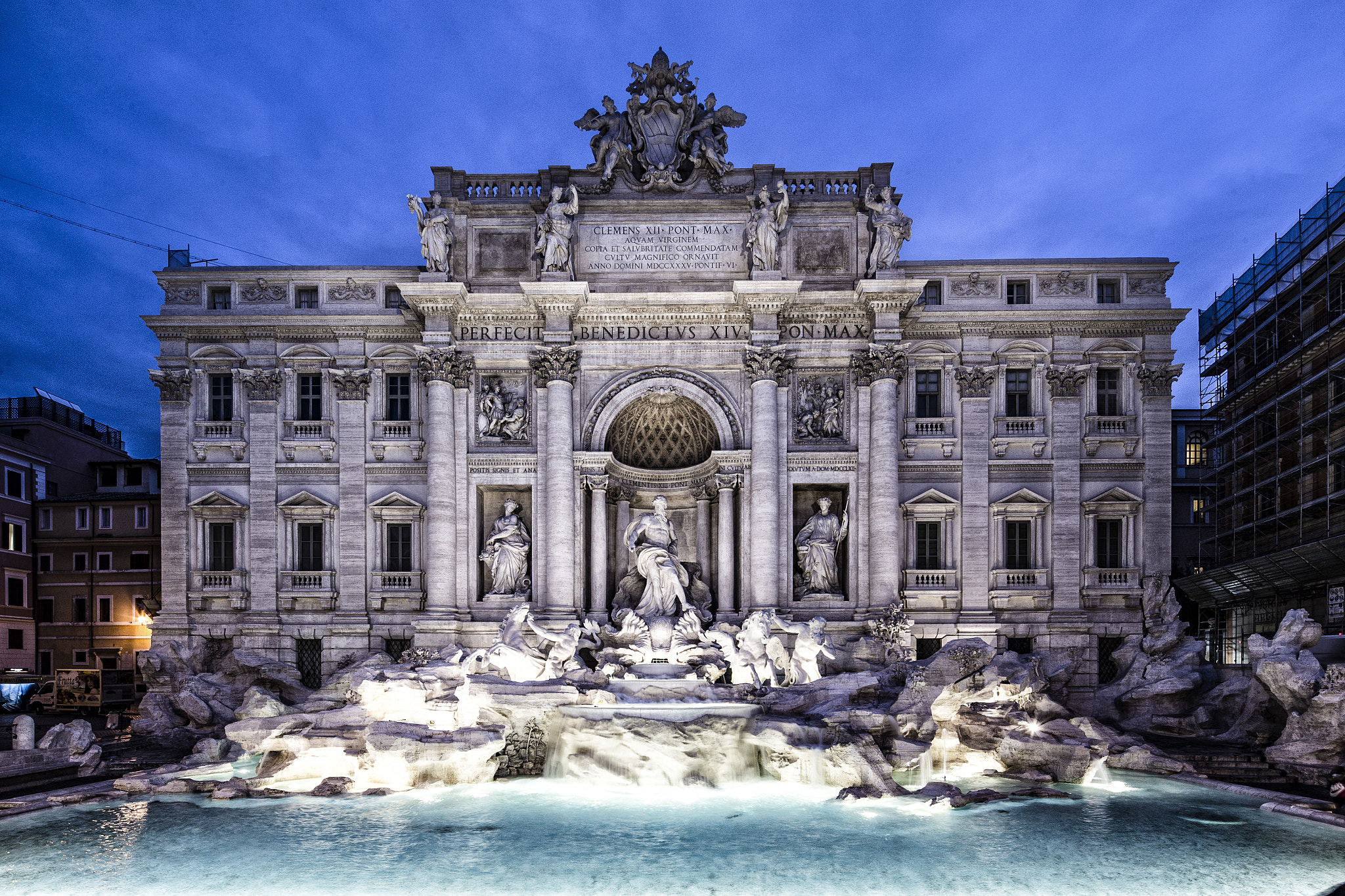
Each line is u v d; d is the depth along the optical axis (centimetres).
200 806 2738
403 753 2956
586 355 4391
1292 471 4284
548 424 4297
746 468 4316
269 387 4497
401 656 4228
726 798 2822
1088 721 3438
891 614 4122
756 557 4222
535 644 4069
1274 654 3344
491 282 4462
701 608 4256
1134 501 4375
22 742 3002
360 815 2628
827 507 4384
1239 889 2011
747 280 4328
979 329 4462
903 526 4434
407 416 4550
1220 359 5300
